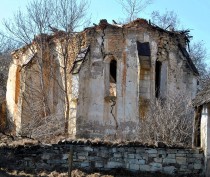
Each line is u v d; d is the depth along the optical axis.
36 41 23.44
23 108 24.19
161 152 13.45
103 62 20.72
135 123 19.77
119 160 13.29
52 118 20.67
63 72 22.88
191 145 14.94
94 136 20.25
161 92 20.98
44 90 23.08
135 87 20.14
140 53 20.08
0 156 12.80
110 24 20.66
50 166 12.97
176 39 21.69
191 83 21.58
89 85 20.55
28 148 13.00
